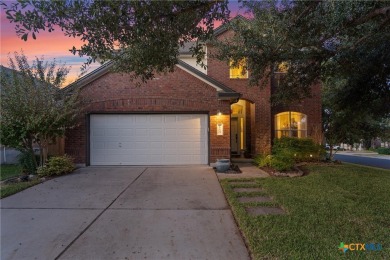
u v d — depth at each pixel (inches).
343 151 1325.0
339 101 389.7
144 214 189.0
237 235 153.6
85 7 114.0
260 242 140.2
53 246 140.0
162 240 146.6
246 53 203.5
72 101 348.2
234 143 553.3
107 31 125.6
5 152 466.3
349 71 255.3
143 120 414.9
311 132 519.2
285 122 527.8
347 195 236.7
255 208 202.2
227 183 286.8
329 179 311.4
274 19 177.0
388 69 267.4
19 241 146.1
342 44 206.2
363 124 534.9
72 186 276.1
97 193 247.8
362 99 348.2
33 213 191.6
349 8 155.5
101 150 413.4
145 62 154.8
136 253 132.0
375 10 152.5
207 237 150.6
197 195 241.0
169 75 410.9
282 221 171.0
